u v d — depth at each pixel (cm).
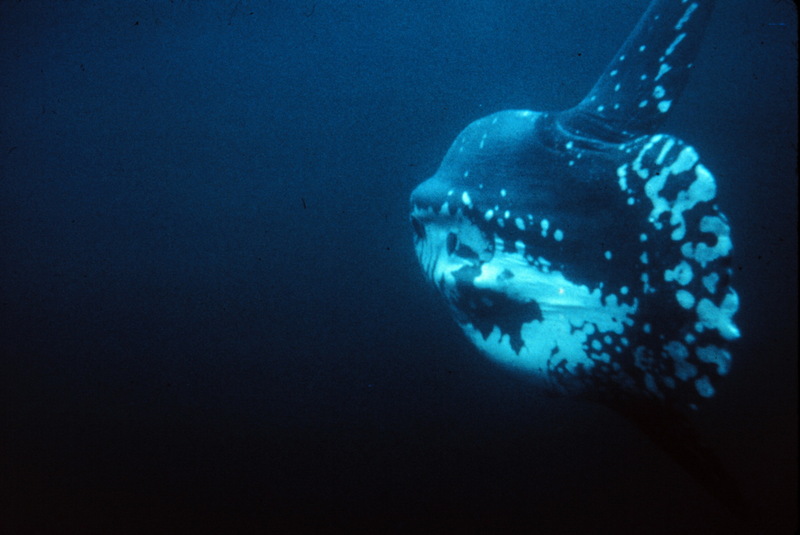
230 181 1091
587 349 194
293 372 698
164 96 1128
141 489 540
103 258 1041
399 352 637
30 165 1198
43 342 876
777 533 145
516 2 820
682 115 175
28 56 1058
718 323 148
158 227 1057
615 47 741
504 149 224
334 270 808
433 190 257
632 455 374
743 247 149
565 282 197
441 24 928
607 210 181
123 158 1152
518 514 418
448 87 1000
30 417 688
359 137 1065
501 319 224
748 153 157
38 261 1057
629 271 173
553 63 833
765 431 147
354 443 568
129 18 998
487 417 520
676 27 183
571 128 202
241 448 596
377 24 972
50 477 567
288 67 1073
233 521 488
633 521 360
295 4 988
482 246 227
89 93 1137
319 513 484
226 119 1128
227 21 1021
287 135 1094
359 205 1042
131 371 771
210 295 870
